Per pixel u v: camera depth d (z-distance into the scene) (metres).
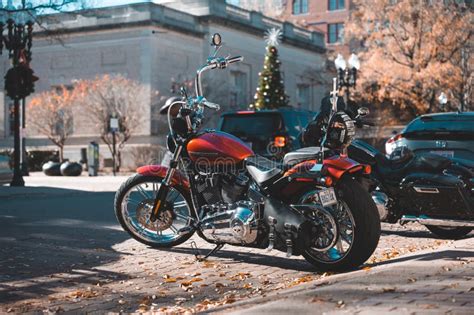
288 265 6.75
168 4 45.94
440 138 9.09
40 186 20.95
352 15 39.72
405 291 4.58
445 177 7.68
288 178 6.30
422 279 5.03
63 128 40.44
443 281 4.92
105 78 38.94
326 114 7.43
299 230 6.11
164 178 7.33
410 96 37.88
